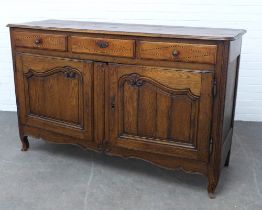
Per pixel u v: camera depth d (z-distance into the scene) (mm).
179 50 2121
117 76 2318
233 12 3436
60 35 2422
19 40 2602
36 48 2553
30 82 2662
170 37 2117
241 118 3709
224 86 2094
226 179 2523
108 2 3564
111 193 2326
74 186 2396
